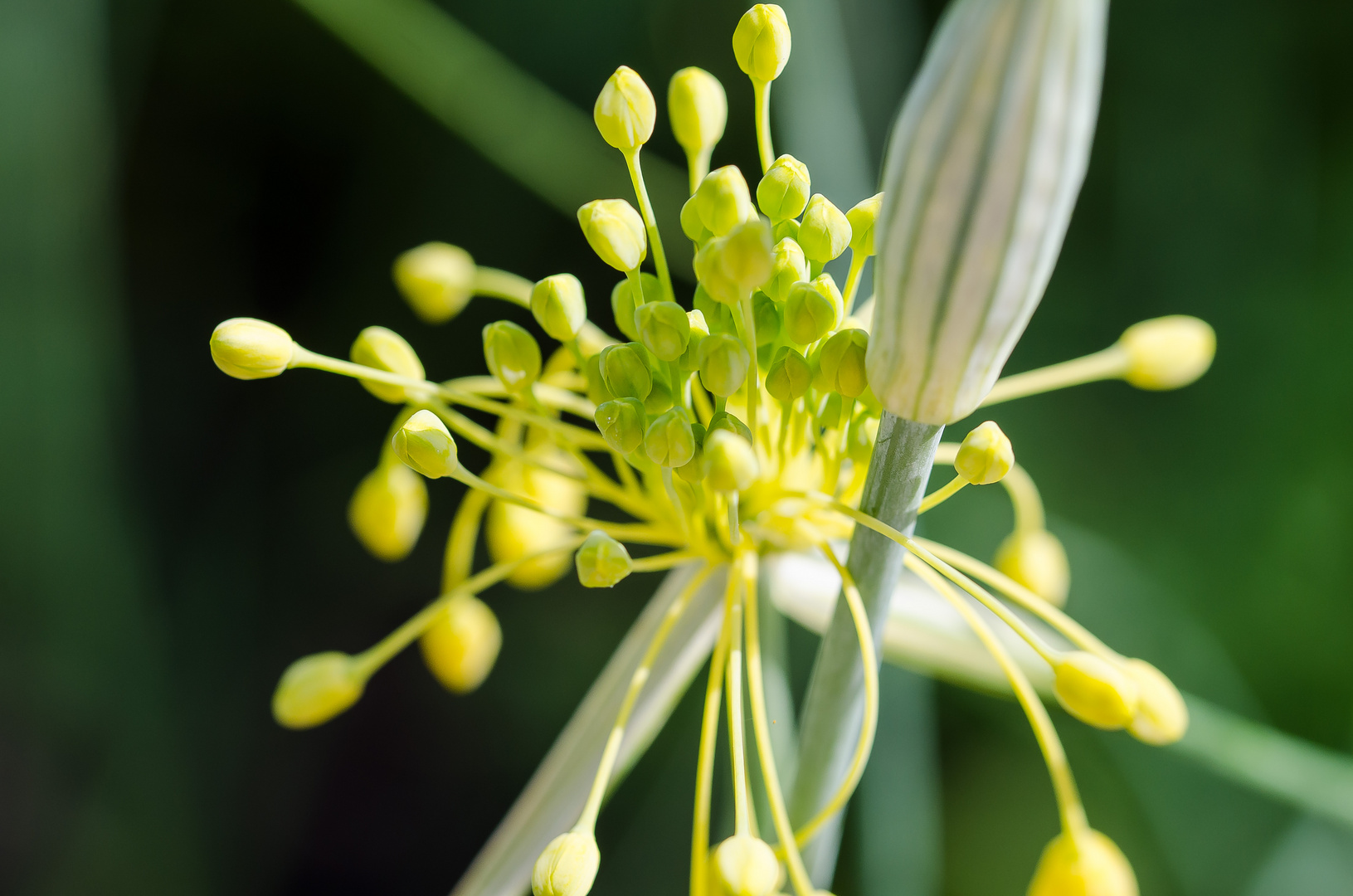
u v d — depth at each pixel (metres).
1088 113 0.19
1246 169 0.42
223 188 0.46
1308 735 0.39
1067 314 0.43
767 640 0.24
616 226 0.21
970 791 0.40
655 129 0.44
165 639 0.39
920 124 0.19
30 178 0.34
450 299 0.24
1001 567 0.24
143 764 0.39
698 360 0.21
